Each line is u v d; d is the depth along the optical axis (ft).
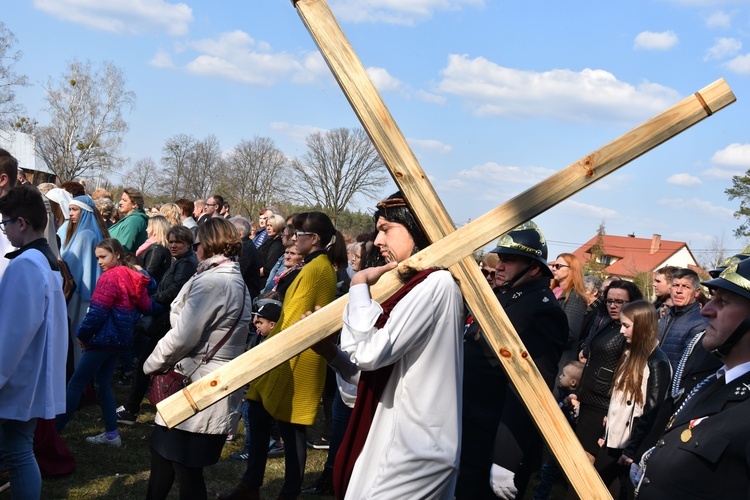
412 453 7.71
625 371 14.74
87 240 22.27
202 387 7.65
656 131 7.46
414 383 7.83
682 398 9.54
